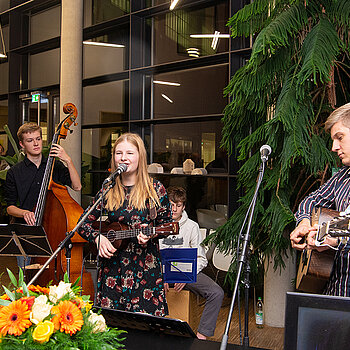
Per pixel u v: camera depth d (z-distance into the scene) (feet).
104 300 8.14
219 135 17.57
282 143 10.14
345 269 6.25
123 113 21.12
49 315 4.00
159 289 8.13
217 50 17.72
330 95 10.39
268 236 10.84
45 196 12.18
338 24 9.73
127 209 8.28
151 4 19.81
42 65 25.70
